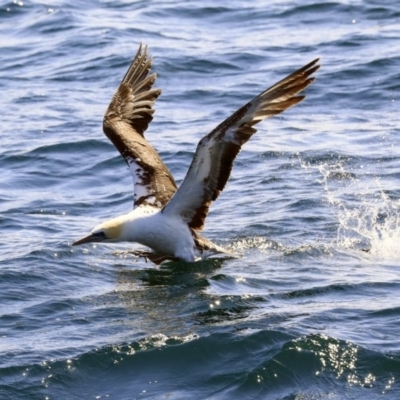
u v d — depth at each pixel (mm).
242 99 23766
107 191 18812
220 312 12602
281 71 25312
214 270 14141
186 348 11555
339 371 10969
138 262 14719
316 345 11312
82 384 11047
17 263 14453
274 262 14391
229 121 13219
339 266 14164
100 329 12250
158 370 11227
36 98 24609
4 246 15531
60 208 17812
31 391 10883
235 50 27000
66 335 12094
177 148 20547
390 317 12172
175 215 14281
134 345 11648
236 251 14883
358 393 10609
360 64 25016
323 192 17500
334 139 20562
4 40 29328
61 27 29922
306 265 14234
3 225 16766
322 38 27625
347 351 11250
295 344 11328
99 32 29141
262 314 12438
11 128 22453
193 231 14414
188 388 10859
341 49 26531
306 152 19781
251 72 25484
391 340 11555
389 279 13516
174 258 14258
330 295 13047
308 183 18094
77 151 20828
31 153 20719
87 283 13875
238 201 17328
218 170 13805
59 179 19578
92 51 27750
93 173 19797
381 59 25188
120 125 15664
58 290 13609
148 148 15414
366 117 22047
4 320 12602
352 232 15586
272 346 11492
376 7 29609
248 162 19469
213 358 11383
